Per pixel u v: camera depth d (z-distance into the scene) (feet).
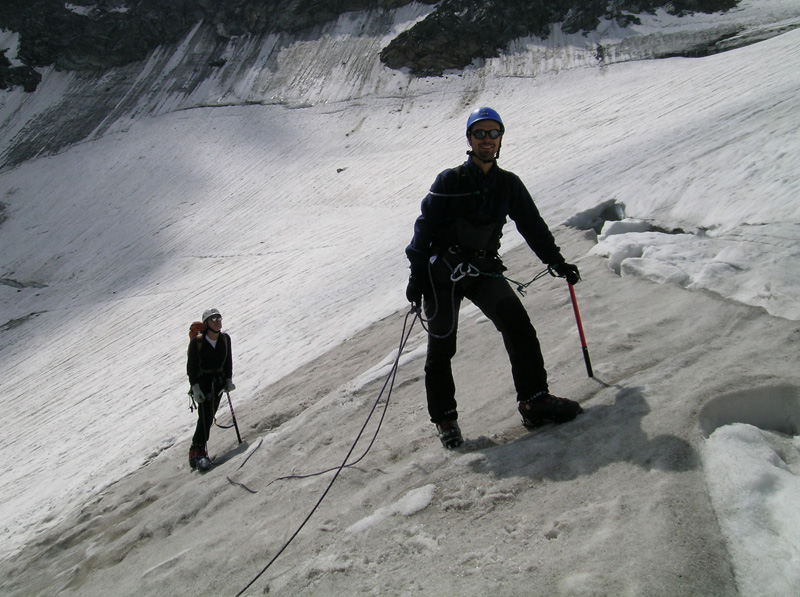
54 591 12.50
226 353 19.10
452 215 10.14
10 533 19.95
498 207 10.06
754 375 9.54
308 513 10.37
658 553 6.53
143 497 16.53
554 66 137.80
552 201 33.14
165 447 21.93
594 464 8.57
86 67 182.19
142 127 153.89
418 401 13.84
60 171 141.08
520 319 10.12
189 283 74.79
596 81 124.57
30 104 176.24
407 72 150.41
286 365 25.79
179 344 42.80
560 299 16.85
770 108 33.30
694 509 7.03
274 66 167.73
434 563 7.71
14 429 40.34
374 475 10.80
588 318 14.80
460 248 10.25
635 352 11.98
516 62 143.95
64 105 172.35
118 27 184.75
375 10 176.24
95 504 18.47
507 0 154.40
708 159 24.49
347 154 119.96
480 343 16.30
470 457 9.87
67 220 119.85
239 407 22.65
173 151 138.00
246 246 87.56
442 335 10.47
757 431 8.13
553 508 7.96
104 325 67.56
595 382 11.17
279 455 14.19
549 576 6.75
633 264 16.76
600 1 153.38
